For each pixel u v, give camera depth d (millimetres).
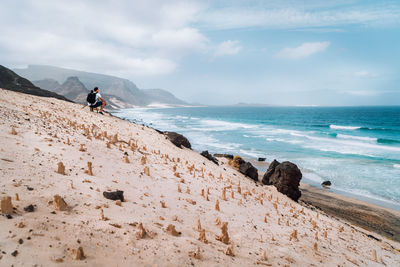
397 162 31391
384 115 156250
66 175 4902
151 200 5430
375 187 22828
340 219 15680
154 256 3062
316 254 5773
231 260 3799
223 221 5926
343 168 28984
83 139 8750
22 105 11688
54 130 8492
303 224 9078
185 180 8945
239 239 5090
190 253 3449
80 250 2516
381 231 14531
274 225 7285
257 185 16141
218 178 12227
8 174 3953
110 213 3889
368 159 33000
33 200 3400
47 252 2406
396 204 19094
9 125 7020
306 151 37906
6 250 2230
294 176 15602
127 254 2908
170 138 18969
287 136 53906
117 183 5648
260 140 47812
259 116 156625
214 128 69438
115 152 8773
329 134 59312
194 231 4547
